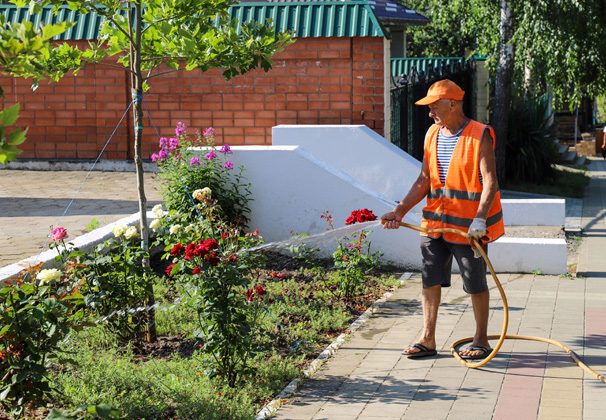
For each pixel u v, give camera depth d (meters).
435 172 5.92
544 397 5.10
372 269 8.23
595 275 8.91
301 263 9.13
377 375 5.63
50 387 4.95
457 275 8.85
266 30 6.25
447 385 5.38
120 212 10.16
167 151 9.66
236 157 9.63
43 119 13.91
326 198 9.51
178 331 6.59
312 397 5.21
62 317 5.04
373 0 20.45
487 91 21.91
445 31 27.05
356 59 12.85
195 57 6.06
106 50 6.61
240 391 5.23
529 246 8.91
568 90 17.69
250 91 13.28
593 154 26.36
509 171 17.98
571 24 15.77
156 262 8.67
